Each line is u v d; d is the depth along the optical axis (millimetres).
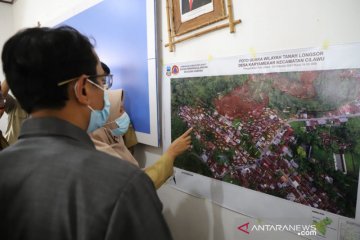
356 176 791
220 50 1113
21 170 468
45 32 497
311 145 877
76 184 431
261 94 992
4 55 499
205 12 1127
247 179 1085
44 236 437
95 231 402
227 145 1140
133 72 1519
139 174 461
